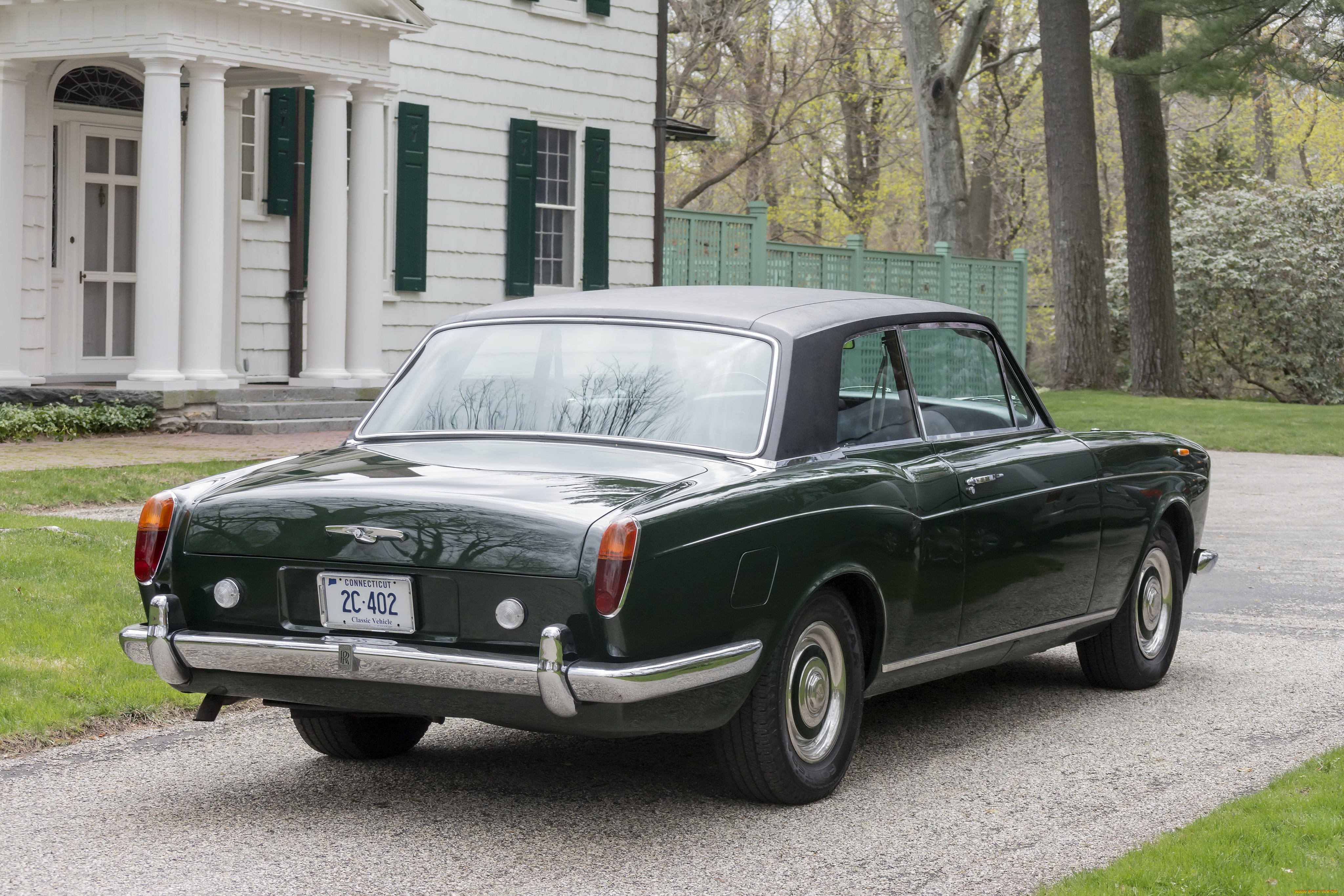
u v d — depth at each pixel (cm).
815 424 498
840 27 4216
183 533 461
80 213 1742
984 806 485
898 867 423
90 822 461
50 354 1722
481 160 2056
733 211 5084
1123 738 580
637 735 427
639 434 491
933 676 545
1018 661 739
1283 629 819
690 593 423
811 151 4888
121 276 1789
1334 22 2428
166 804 481
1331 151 5341
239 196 1802
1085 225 3012
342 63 1705
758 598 444
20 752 541
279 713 613
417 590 429
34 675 610
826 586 483
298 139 1859
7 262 1617
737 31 3916
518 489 436
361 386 1761
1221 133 4731
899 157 4838
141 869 416
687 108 4134
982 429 596
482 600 421
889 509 496
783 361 500
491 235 2080
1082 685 683
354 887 402
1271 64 2389
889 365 549
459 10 2011
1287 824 443
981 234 4772
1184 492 677
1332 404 3531
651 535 413
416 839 445
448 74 2005
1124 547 633
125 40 1550
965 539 533
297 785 505
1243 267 3475
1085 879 398
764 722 458
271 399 1667
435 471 463
